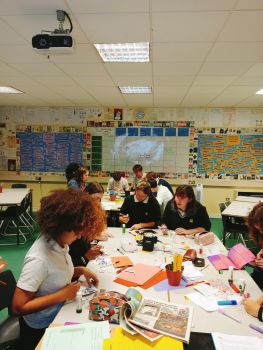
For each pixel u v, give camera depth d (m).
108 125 6.40
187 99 5.29
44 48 2.15
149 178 4.35
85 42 2.60
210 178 6.29
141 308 1.31
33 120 6.49
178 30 2.31
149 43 2.59
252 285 1.62
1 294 1.56
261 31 2.30
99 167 6.51
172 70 3.42
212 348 1.08
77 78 3.90
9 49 2.82
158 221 3.10
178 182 6.38
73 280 1.63
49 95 5.16
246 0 1.85
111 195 4.46
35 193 6.62
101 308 1.26
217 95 4.86
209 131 6.19
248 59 2.98
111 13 2.06
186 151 6.29
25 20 2.21
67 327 1.17
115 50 2.86
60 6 1.98
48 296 1.28
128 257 2.01
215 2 1.88
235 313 1.33
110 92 4.80
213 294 1.50
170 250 2.16
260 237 1.54
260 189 6.18
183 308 1.33
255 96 4.90
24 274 1.25
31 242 4.56
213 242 2.39
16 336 1.42
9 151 6.59
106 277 1.68
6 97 5.43
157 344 1.08
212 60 3.03
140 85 4.25
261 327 1.22
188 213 2.74
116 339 1.10
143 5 1.94
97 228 1.33
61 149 6.52
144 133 6.35
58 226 1.26
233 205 4.55
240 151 6.16
